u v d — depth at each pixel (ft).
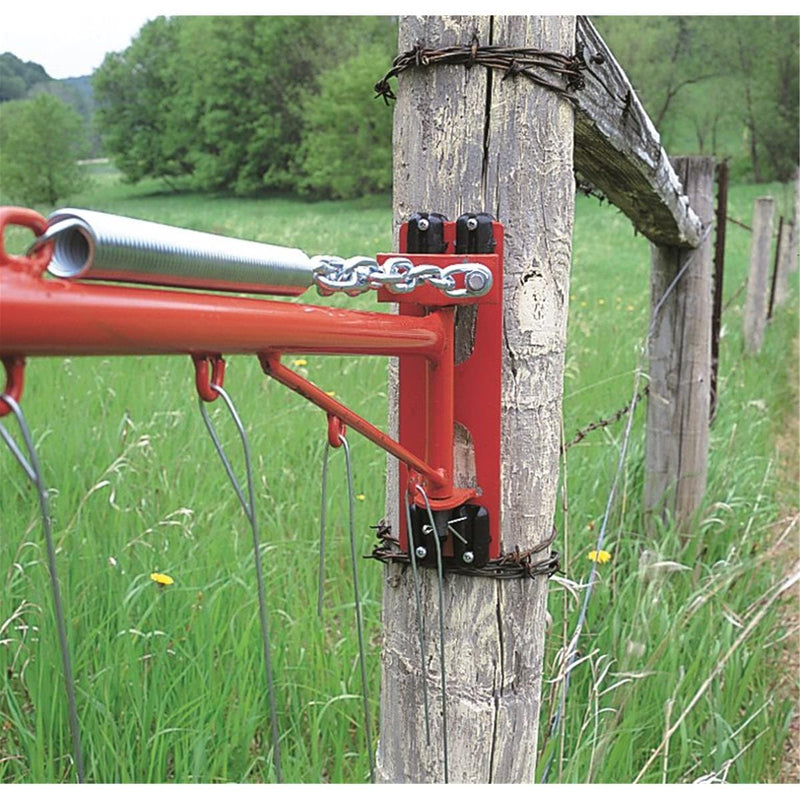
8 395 2.32
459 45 4.19
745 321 25.41
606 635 9.27
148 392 14.03
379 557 4.69
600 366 18.56
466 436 4.43
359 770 7.51
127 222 2.61
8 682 7.63
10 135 147.74
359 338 3.57
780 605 11.02
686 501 12.30
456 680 4.65
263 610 3.11
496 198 4.26
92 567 8.64
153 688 7.43
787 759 9.14
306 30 138.31
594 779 7.45
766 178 121.39
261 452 12.32
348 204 121.08
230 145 139.95
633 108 6.94
